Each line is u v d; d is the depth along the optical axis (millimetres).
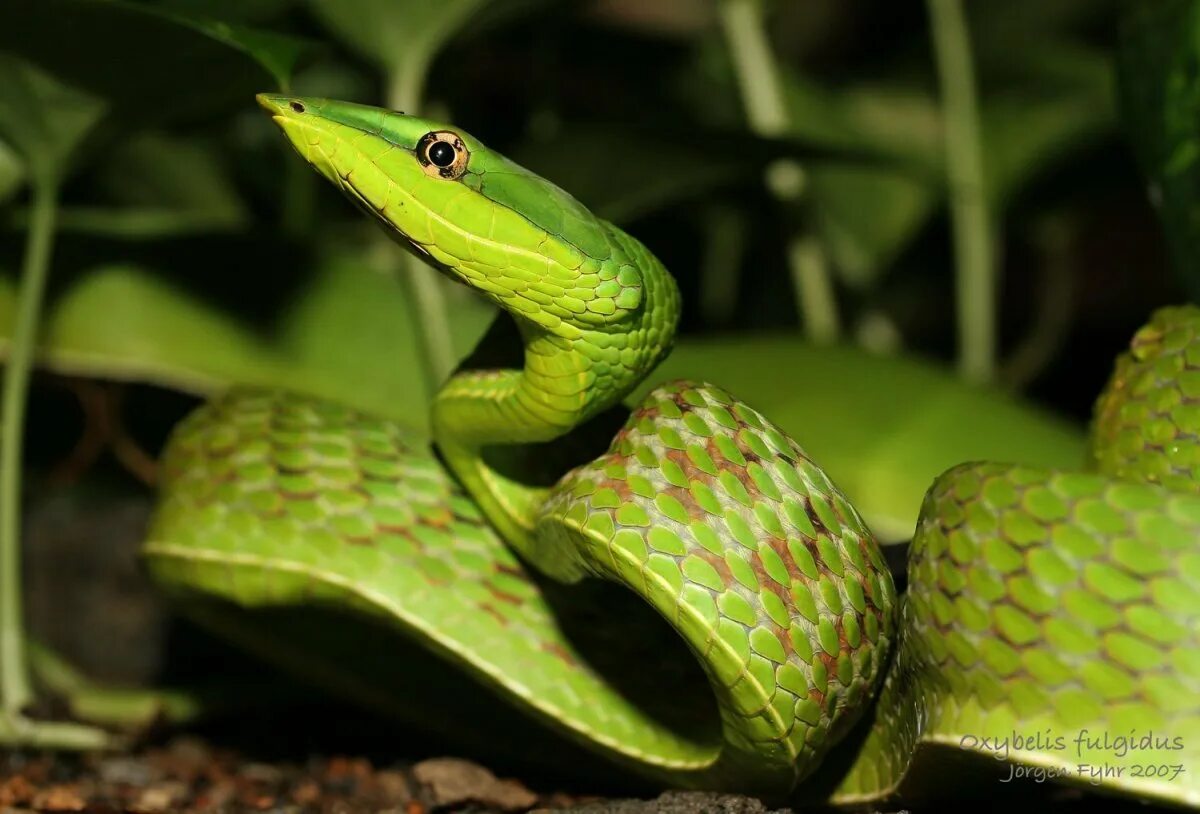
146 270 538
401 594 463
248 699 518
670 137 549
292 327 542
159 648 581
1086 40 748
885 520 514
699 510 433
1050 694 422
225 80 487
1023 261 848
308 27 542
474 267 443
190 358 536
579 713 459
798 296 650
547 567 456
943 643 429
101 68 482
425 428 540
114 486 625
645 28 873
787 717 432
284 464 470
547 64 654
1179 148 489
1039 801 448
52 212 507
